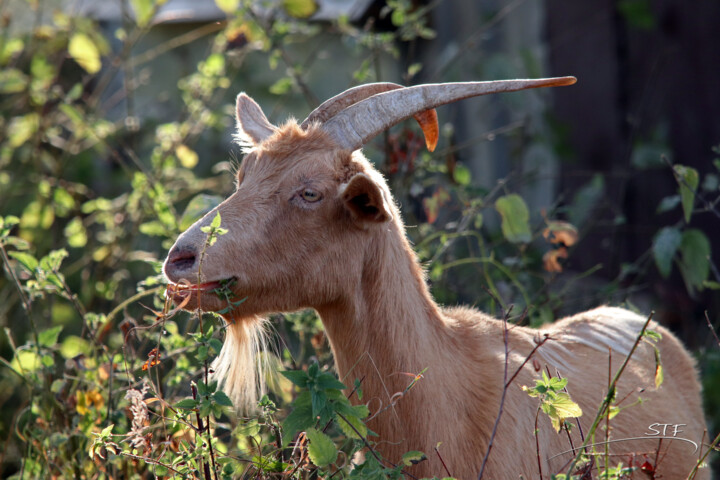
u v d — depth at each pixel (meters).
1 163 14.22
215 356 7.95
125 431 7.34
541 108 18.30
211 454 5.80
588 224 13.00
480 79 16.08
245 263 6.01
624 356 7.61
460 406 6.34
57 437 7.12
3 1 15.40
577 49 18.09
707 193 14.23
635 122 14.70
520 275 10.38
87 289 11.69
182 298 6.02
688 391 8.16
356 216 6.03
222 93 14.79
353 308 6.37
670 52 15.54
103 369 7.57
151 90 21.02
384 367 6.32
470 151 20.81
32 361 7.85
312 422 5.45
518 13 20.00
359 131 6.34
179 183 13.87
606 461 5.32
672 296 14.27
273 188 6.18
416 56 20.39
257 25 12.09
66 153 13.86
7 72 13.66
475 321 7.05
